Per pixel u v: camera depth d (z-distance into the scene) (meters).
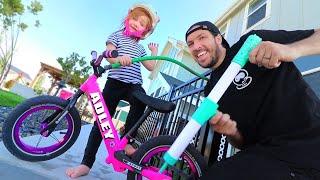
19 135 1.81
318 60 2.85
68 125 1.93
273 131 1.17
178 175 1.79
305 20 4.20
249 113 1.25
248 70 1.29
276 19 5.18
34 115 1.96
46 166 1.94
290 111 1.16
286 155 1.07
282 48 0.91
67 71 15.16
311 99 1.18
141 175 1.75
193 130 0.93
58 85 2.06
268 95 1.21
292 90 1.19
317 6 4.00
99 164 2.67
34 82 18.02
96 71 1.91
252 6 6.71
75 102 1.89
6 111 5.73
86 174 2.03
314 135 1.09
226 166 1.13
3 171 1.64
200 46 1.53
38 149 1.85
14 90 15.70
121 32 2.49
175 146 0.95
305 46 0.97
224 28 8.41
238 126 1.29
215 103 0.93
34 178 1.71
